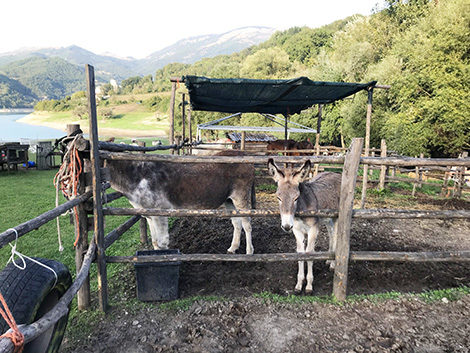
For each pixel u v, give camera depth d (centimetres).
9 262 234
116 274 425
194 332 286
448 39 1577
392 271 437
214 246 539
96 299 352
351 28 3158
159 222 408
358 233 605
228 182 466
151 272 343
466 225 673
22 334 157
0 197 904
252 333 286
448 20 1642
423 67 1683
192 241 566
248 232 486
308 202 386
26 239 562
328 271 438
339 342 272
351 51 2717
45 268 234
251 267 452
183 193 434
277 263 463
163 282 348
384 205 862
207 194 448
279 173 339
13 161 1416
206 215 335
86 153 309
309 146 1420
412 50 1902
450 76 1520
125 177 397
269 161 334
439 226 663
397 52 2092
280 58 5672
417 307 321
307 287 377
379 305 326
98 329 297
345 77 2817
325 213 341
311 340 275
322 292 382
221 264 463
